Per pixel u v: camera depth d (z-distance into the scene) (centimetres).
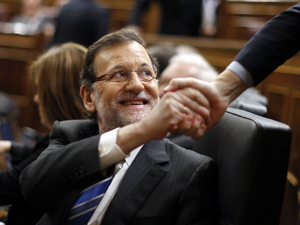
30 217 142
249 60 88
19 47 421
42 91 158
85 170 91
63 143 123
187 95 83
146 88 110
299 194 206
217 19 415
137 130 87
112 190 107
